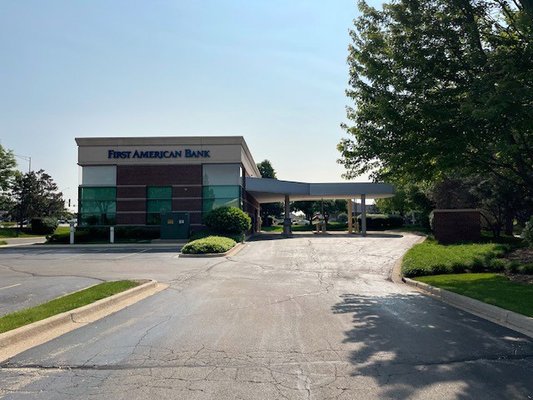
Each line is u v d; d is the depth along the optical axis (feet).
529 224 50.62
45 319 25.36
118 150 109.50
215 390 15.70
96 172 109.70
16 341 22.22
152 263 61.57
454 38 40.29
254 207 146.72
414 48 40.93
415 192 134.92
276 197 144.15
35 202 183.42
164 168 109.09
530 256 55.93
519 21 33.91
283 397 15.01
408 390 15.53
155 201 108.58
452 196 107.45
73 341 22.41
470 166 44.98
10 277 47.78
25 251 85.10
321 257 67.36
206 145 109.09
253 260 64.18
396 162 40.93
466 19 40.55
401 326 25.31
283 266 57.67
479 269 49.39
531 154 42.57
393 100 40.91
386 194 129.29
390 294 37.45
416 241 93.97
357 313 29.04
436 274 48.08
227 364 18.58
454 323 26.16
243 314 28.73
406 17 41.11
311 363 18.63
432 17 41.19
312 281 45.14
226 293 37.42
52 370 18.02
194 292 38.22
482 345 21.27
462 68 39.70
